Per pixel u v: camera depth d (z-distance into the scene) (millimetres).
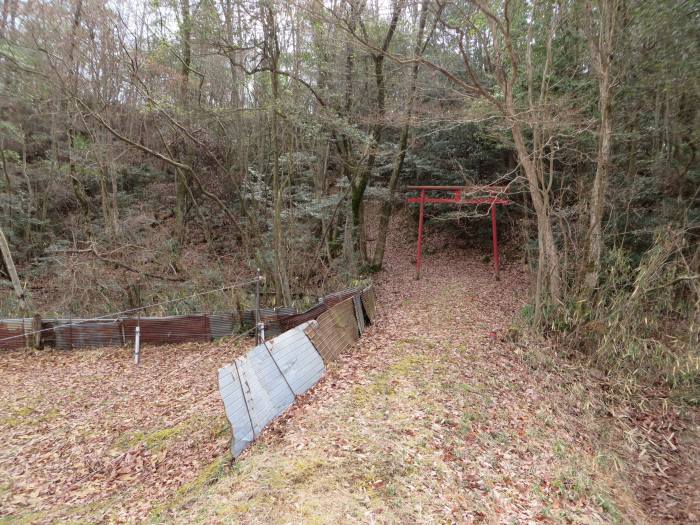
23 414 7695
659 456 6578
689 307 8938
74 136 16516
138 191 20047
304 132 12797
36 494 5375
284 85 11508
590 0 8977
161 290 13078
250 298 12805
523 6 10086
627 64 9617
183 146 17078
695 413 7430
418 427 5758
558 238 13203
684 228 9039
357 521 4004
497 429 6242
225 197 19531
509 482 5172
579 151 10109
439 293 14070
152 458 5965
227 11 10227
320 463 4785
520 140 9125
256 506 4129
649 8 8906
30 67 11445
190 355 10117
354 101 14312
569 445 6324
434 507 4383
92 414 7582
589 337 9008
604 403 7688
